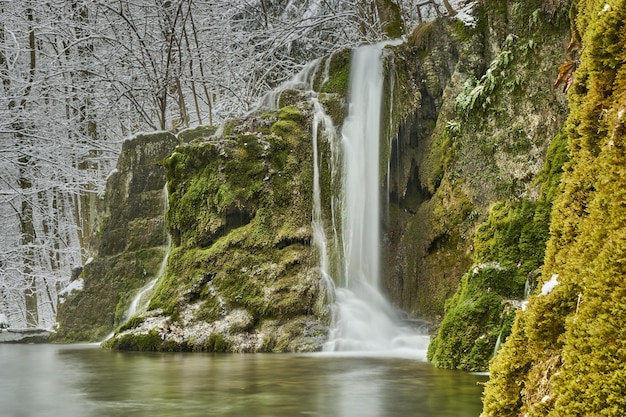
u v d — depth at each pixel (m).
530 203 7.24
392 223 11.65
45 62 21.94
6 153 19.66
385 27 16.36
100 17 20.17
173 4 18.39
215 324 9.95
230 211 10.98
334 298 10.48
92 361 8.38
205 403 4.93
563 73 3.45
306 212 11.09
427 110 11.40
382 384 5.79
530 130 8.62
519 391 2.26
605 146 2.14
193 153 11.60
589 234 2.10
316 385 5.81
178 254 11.05
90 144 20.72
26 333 13.38
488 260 7.19
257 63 18.03
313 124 11.74
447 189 10.06
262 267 10.44
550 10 8.58
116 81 17.97
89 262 13.69
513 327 2.40
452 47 10.95
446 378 6.10
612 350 1.77
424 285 10.46
